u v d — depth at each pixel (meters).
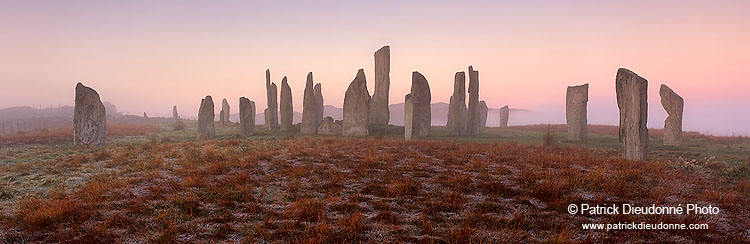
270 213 7.65
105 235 6.38
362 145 18.33
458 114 27.23
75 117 20.98
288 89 31.66
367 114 26.61
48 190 9.95
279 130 32.12
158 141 24.98
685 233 6.49
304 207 7.75
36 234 6.51
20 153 18.19
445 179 10.45
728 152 17.27
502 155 15.10
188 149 18.03
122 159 14.61
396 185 9.51
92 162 14.59
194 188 9.71
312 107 28.89
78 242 6.11
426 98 27.31
